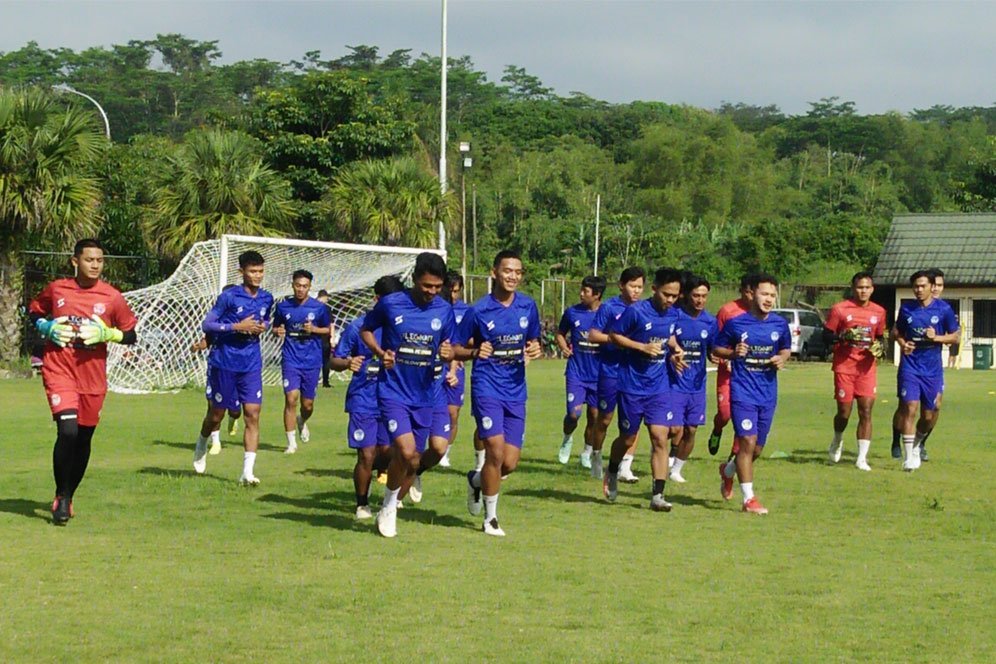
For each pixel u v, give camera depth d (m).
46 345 9.85
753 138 106.44
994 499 11.73
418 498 10.98
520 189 72.56
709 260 59.75
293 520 10.02
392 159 36.28
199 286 25.31
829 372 36.06
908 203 100.06
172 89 106.44
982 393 27.45
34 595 7.32
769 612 7.15
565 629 6.71
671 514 10.71
